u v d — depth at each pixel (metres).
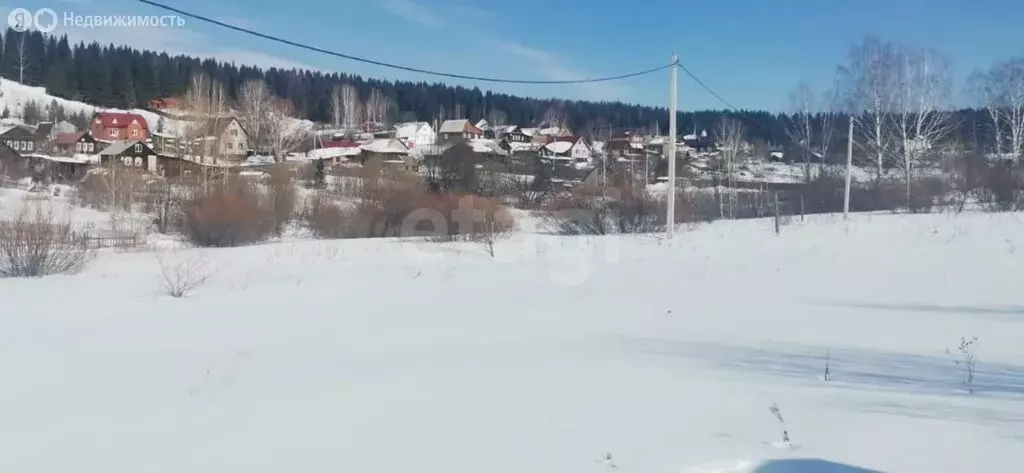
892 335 6.73
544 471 3.09
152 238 26.47
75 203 35.19
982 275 11.59
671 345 6.32
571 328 7.45
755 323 7.58
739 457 3.25
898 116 40.50
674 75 19.53
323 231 28.20
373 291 11.20
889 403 4.21
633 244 19.30
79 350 6.26
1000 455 3.21
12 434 3.75
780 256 15.44
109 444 3.57
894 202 32.47
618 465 3.15
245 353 6.04
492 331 7.30
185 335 7.16
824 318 7.82
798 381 4.85
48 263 14.12
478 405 4.21
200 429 3.80
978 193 30.62
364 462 3.25
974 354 5.76
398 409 4.13
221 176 37.69
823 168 45.88
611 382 4.80
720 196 33.78
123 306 9.49
